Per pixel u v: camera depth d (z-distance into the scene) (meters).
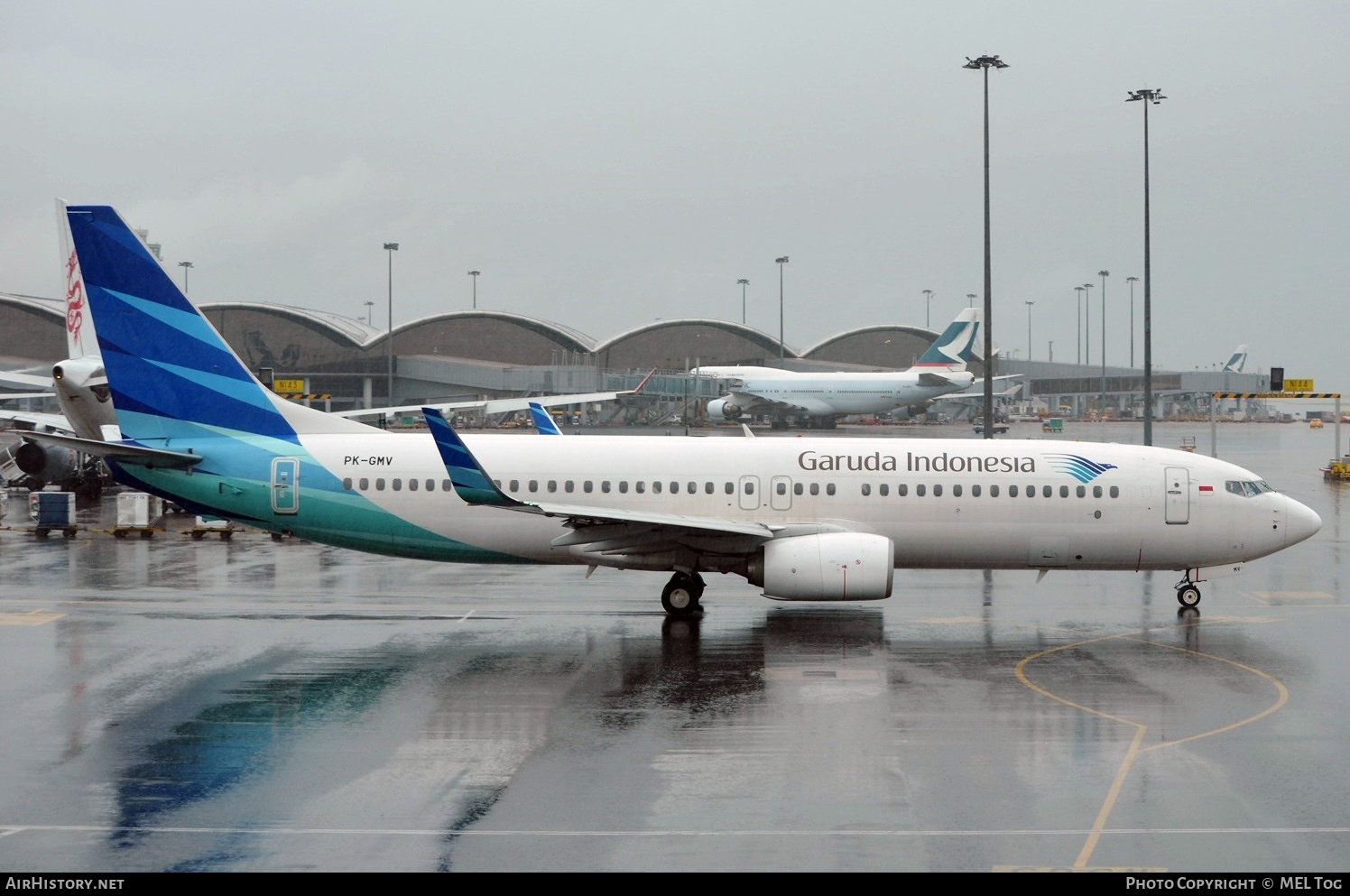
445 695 47.72
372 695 47.69
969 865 30.88
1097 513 65.19
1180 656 55.16
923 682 50.00
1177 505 65.31
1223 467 66.69
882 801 35.56
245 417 65.94
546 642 57.69
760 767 38.72
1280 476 160.12
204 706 45.94
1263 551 66.25
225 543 93.25
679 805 35.16
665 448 66.38
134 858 31.14
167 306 65.00
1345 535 101.62
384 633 59.50
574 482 65.19
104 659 53.72
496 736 42.06
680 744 41.12
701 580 65.31
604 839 32.50
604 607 66.75
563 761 39.31
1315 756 40.06
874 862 31.05
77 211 64.00
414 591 72.00
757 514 65.19
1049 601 69.88
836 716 44.88
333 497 64.56
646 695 47.78
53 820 33.81
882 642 58.00
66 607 66.00
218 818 33.97
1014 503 65.19
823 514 65.25
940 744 41.22
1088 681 50.28
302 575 77.88
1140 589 74.31
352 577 76.94
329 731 42.62
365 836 32.72
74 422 91.88
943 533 65.38
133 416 65.31
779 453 66.00
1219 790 36.69
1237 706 46.41
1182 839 32.69
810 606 67.38
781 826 33.56
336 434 66.56
